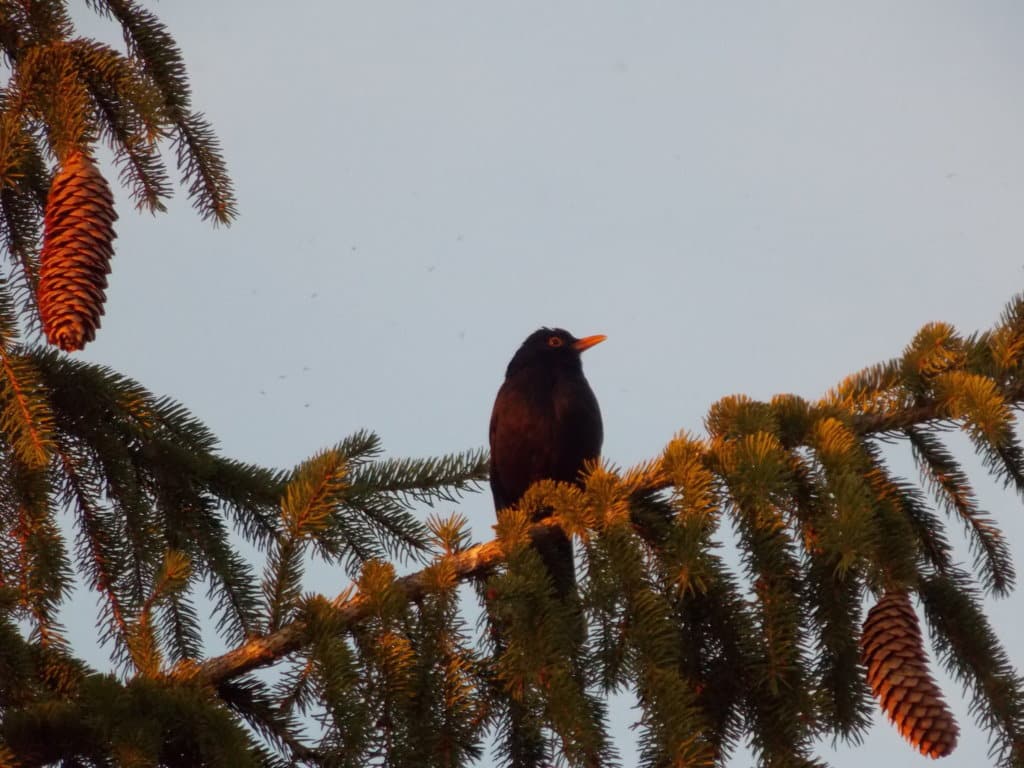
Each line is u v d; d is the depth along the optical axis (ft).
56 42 28.50
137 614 31.60
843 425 26.94
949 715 23.13
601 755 23.90
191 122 32.27
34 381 28.37
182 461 32.45
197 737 23.12
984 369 28.17
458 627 25.96
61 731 22.84
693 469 25.50
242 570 32.60
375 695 24.64
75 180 26.73
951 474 28.09
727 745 25.44
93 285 26.35
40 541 29.53
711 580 24.84
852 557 23.40
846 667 26.00
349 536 33.63
